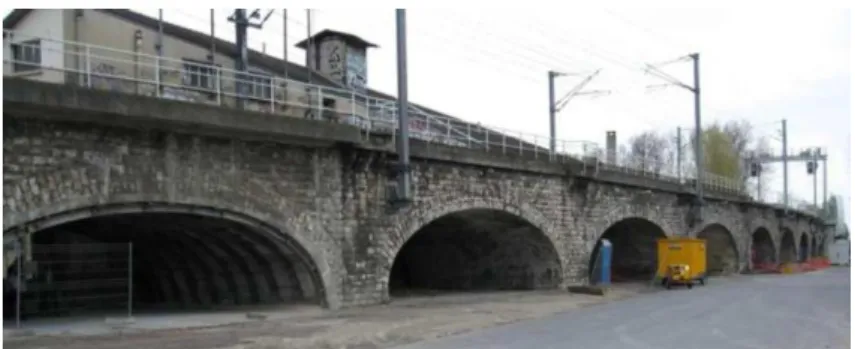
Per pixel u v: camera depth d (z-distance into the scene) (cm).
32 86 1703
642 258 5191
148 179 1973
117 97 1836
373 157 2575
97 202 1873
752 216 6500
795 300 3061
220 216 2138
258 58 3984
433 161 2823
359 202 2544
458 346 1655
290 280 2512
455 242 3919
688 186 5028
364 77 4619
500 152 3175
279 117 2197
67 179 1825
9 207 1727
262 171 2241
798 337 1795
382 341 1755
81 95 1777
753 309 2616
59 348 1577
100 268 2536
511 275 3859
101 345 1625
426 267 4175
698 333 1878
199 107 1992
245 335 1811
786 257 8344
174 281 2872
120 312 2416
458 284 4062
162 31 3531
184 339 1731
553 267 3678
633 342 1703
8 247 1744
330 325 2027
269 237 2297
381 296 2619
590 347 1619
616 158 4541
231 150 2162
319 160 2419
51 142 1806
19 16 3516
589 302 2977
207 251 2591
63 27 3438
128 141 1942
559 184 3612
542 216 3475
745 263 6259
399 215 2683
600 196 3938
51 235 2511
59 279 2423
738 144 9762
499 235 3684
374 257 2592
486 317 2309
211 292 2778
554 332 1923
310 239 2377
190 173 2062
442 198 2864
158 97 1953
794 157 8256
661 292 3662
